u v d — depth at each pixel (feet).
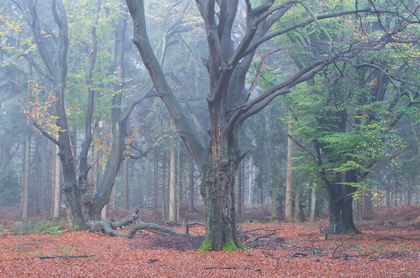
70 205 66.95
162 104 92.07
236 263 31.09
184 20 84.89
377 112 54.75
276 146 102.58
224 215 38.58
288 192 90.89
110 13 76.69
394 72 49.88
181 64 96.73
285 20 58.29
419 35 54.60
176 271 27.94
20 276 26.37
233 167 39.96
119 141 74.13
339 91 59.36
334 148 59.16
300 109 60.90
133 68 114.62
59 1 70.64
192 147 40.52
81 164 70.90
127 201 117.80
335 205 61.62
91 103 73.05
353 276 26.05
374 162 57.21
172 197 93.20
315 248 40.34
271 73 61.67
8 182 116.06
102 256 36.09
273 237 48.91
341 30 56.29
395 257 34.99
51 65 69.97
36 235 60.18
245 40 34.86
